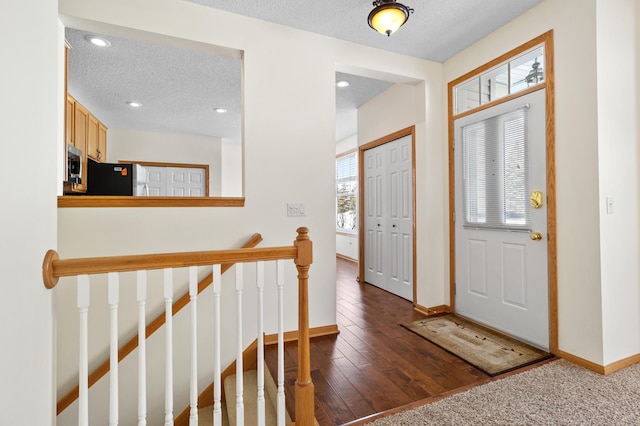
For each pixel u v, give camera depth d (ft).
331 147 8.93
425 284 10.50
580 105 6.84
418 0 7.41
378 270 14.07
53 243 4.02
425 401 5.63
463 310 10.00
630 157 7.03
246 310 7.68
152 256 4.10
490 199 8.99
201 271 7.15
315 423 5.00
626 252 6.91
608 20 6.75
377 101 13.44
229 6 7.61
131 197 6.82
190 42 7.60
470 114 9.62
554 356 7.30
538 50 7.80
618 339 6.73
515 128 8.27
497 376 6.47
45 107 3.82
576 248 6.95
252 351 7.50
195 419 4.29
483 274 9.27
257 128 8.11
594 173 6.60
